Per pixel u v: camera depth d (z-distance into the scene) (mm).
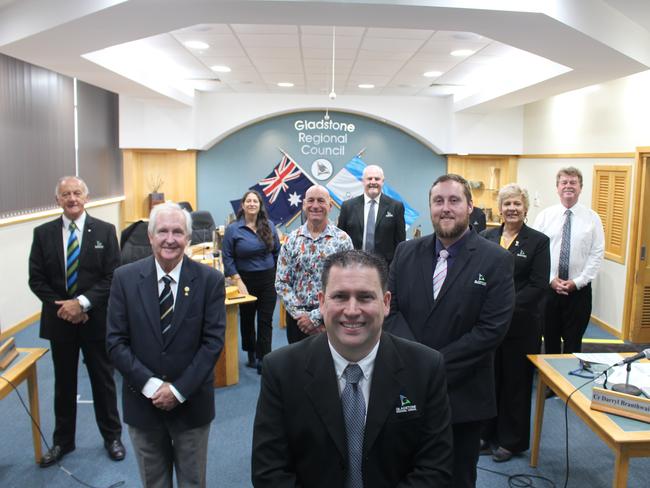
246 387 4258
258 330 4480
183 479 2199
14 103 5613
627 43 4172
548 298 4051
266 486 1398
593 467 3090
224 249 4387
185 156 8836
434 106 8977
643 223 5422
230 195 9180
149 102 7949
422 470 1433
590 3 3695
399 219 4273
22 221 5621
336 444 1384
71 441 3164
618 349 4031
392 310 2246
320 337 1479
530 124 8414
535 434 3023
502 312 2074
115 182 8672
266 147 9156
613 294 5918
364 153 9266
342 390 1427
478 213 6121
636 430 2018
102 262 3004
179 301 2125
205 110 8758
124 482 2891
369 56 5887
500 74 6832
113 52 5344
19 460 3115
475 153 8781
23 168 5805
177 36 5070
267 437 1437
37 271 2957
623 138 5727
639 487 2910
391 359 1437
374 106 8938
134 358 2100
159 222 2072
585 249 4035
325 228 3191
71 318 2891
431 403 1458
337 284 1352
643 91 5348
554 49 4090
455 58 5918
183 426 2135
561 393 2396
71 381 3084
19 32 3996
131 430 2145
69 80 7008
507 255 2129
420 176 9375
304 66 6484
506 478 2943
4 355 2748
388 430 1401
